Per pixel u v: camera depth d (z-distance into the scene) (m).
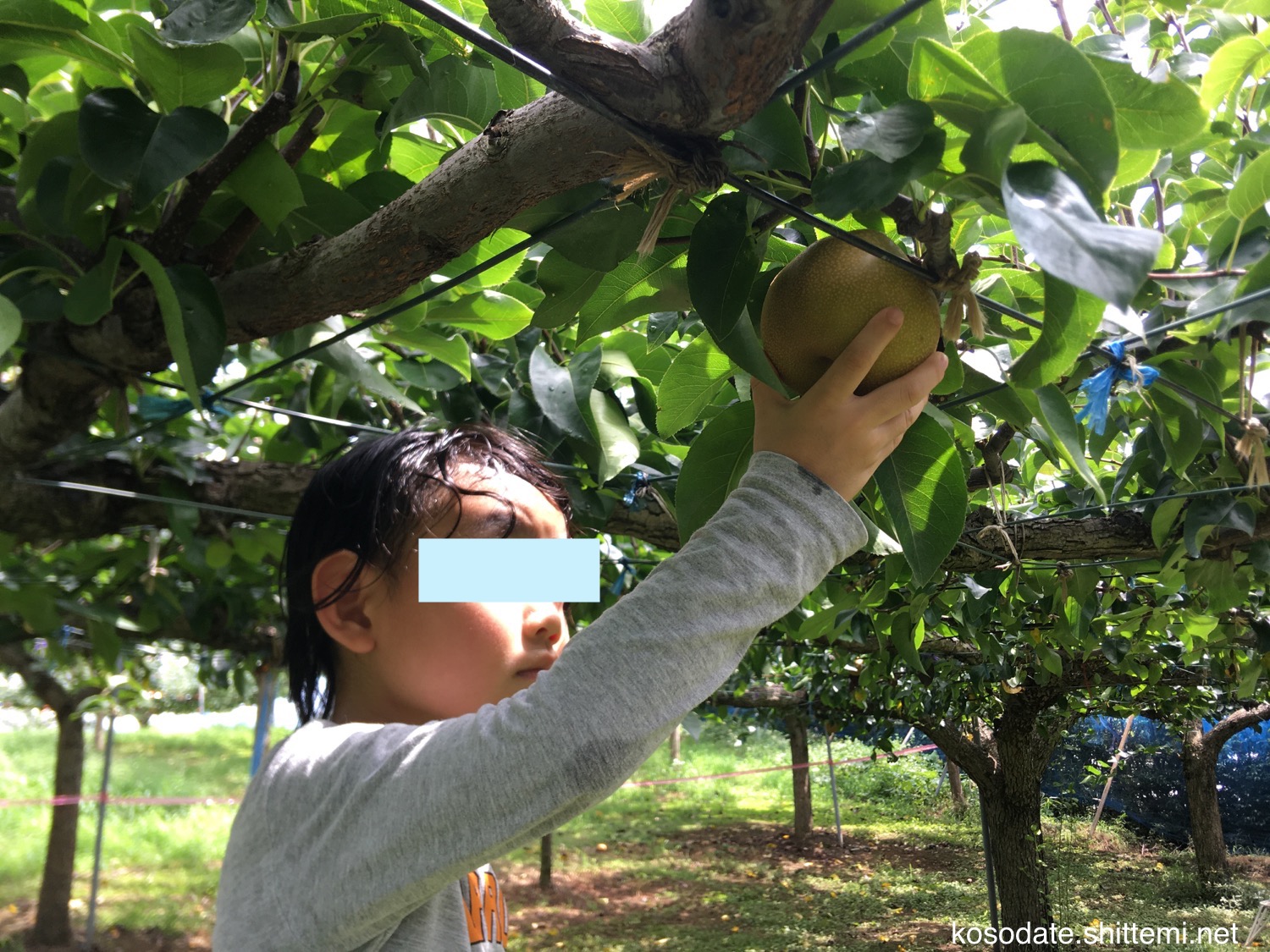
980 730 5.86
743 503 0.75
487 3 0.63
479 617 0.94
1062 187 0.58
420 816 0.68
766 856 10.35
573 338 1.82
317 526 1.07
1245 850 6.53
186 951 7.94
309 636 1.07
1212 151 1.29
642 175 0.78
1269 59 1.11
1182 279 1.09
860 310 0.75
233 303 1.16
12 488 2.31
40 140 1.11
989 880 5.39
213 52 0.98
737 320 0.79
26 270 1.17
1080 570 2.42
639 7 0.98
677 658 0.69
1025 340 1.00
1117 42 1.09
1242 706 6.49
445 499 0.99
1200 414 1.38
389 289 1.08
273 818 0.78
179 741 20.36
